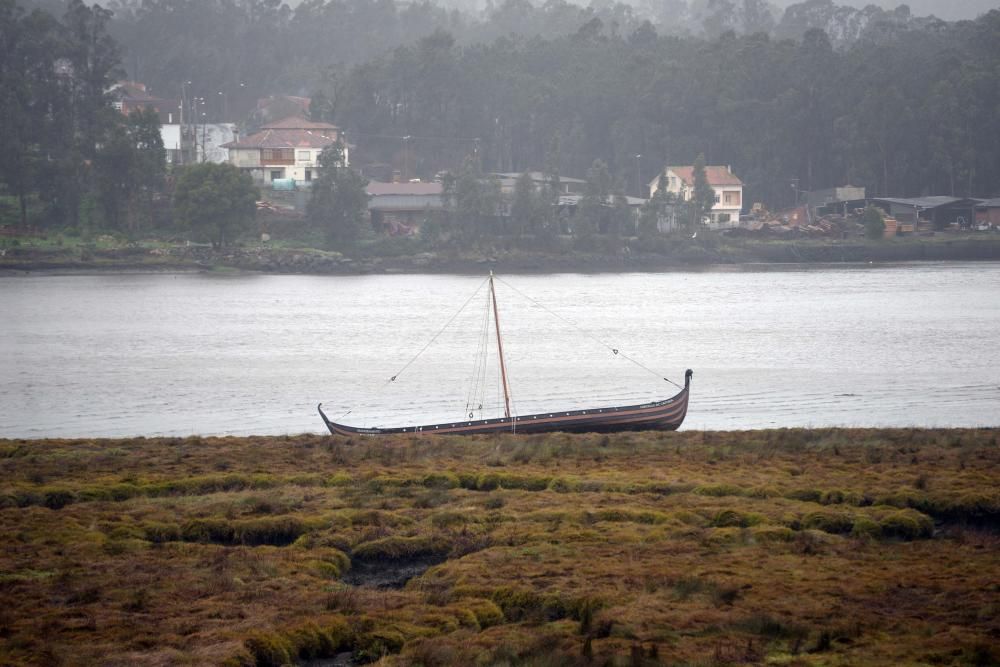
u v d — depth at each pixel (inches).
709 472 6633.9
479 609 4360.2
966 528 5546.3
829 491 5989.2
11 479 6501.0
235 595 4554.6
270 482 6496.1
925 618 4188.0
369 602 4490.7
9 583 4667.8
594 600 4370.1
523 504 5915.4
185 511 5812.0
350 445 7618.1
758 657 3846.0
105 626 4202.8
